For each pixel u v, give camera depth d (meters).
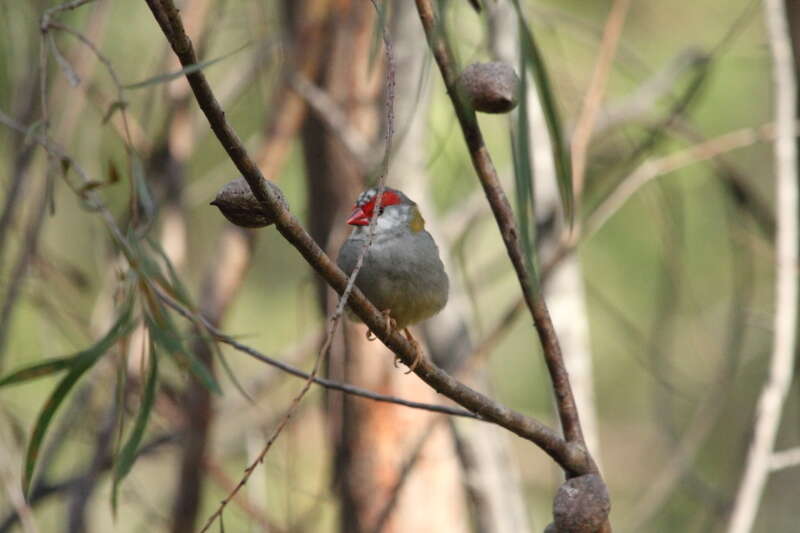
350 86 9.80
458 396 5.48
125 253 6.21
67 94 10.27
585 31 12.95
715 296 13.67
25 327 11.30
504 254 12.85
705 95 13.02
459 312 10.02
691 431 10.23
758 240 12.45
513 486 10.08
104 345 6.21
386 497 9.45
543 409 14.16
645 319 13.37
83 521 9.17
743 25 10.75
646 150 10.81
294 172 12.59
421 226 7.28
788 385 8.86
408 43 9.66
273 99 9.88
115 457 6.21
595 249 13.52
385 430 9.48
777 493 14.48
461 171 11.12
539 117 9.76
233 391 12.70
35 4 9.75
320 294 10.41
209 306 9.59
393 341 5.30
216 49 12.08
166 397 10.17
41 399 11.37
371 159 9.38
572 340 9.40
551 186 9.68
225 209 4.76
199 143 12.65
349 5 9.73
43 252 10.49
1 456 8.38
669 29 13.73
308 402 10.86
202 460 9.46
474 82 5.32
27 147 8.98
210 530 11.73
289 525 9.25
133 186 6.50
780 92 9.76
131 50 11.68
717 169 11.53
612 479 15.48
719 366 10.74
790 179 9.49
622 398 15.34
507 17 9.61
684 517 13.85
